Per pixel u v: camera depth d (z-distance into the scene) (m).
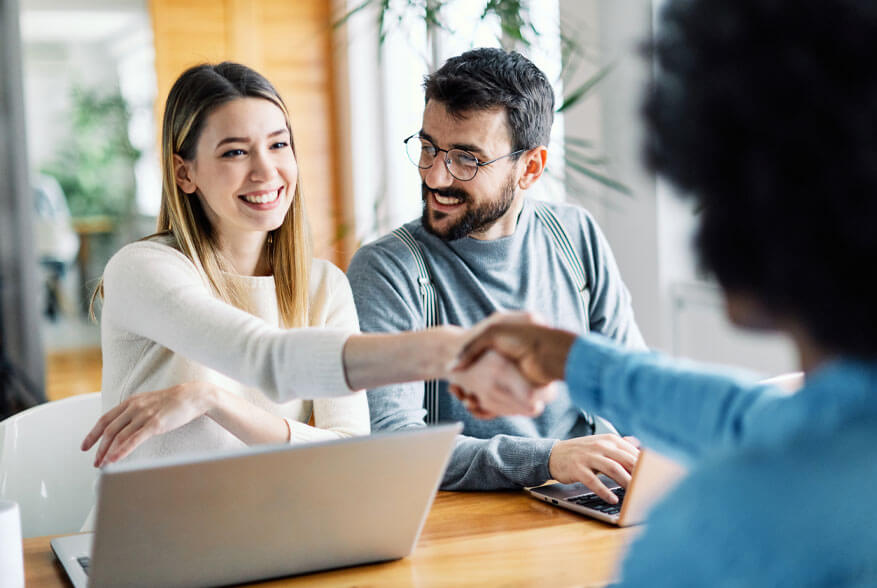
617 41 3.02
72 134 6.12
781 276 0.61
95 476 1.88
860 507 0.55
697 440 0.82
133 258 1.67
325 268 1.94
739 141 0.62
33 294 4.88
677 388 0.85
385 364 1.29
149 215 6.17
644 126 0.70
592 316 2.20
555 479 1.66
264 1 5.34
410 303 2.00
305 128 5.52
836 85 0.58
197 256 1.76
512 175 2.01
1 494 1.79
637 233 3.05
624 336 2.21
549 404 2.04
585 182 3.18
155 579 1.16
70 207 6.16
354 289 2.02
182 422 1.52
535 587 1.22
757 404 0.77
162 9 5.16
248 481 1.13
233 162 1.70
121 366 1.72
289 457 1.13
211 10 5.24
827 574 0.54
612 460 1.63
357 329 1.93
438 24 2.87
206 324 1.49
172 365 1.70
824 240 0.59
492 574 1.27
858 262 0.58
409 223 2.14
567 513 1.55
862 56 0.57
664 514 0.63
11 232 4.83
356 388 1.32
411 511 1.28
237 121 1.70
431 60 3.31
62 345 6.18
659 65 0.69
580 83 3.16
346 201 5.58
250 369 1.40
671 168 0.67
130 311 1.62
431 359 1.25
